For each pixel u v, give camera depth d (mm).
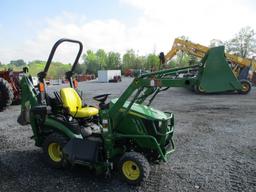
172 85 3822
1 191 3799
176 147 5598
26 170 4516
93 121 4875
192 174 4273
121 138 4055
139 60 67562
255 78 21734
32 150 5516
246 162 4762
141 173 3758
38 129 4977
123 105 4121
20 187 3910
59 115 4691
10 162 4867
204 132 6816
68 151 4164
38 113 4625
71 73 5234
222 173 4305
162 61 5629
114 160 4180
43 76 4793
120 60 73375
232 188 3811
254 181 4020
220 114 9234
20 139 6289
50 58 4652
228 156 5074
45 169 4551
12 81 11125
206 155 5129
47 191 3779
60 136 4453
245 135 6484
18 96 11375
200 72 4336
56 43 4562
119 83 31562
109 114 3996
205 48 19578
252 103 11727
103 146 4066
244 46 43062
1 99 9906
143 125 3992
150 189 3793
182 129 7145
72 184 3980
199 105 11281
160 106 11055
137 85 3875
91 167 4078
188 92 16672
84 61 77188
